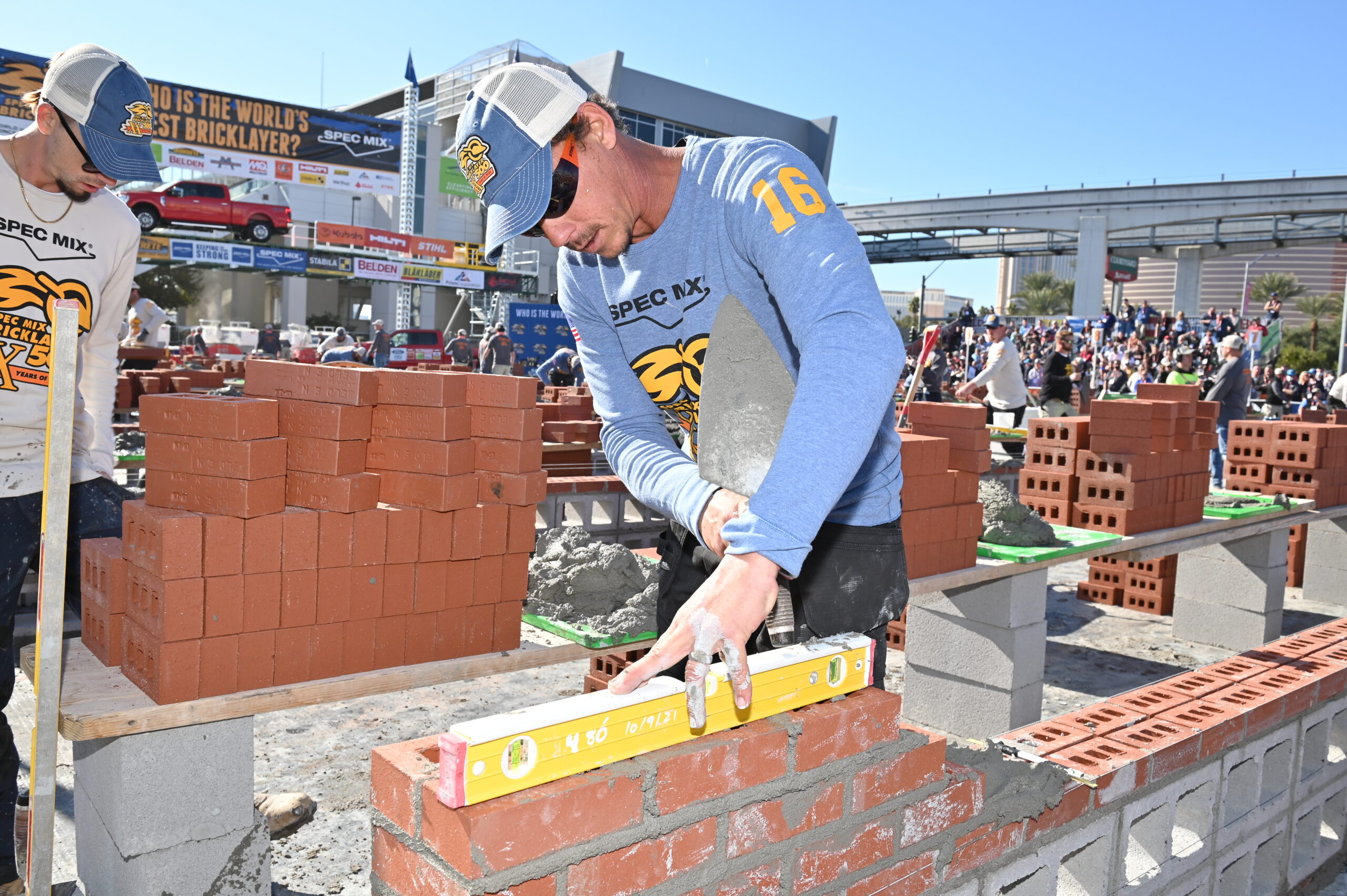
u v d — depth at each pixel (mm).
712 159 1645
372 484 2357
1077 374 15656
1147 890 2361
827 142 52781
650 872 1397
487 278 35719
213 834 2217
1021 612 3977
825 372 1298
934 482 3619
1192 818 2578
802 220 1453
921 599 4246
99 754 2225
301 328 35656
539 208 1411
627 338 1834
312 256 31281
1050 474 4891
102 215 2492
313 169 32562
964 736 4121
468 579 2572
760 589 1229
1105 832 2213
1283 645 3297
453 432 2455
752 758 1508
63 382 1705
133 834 2104
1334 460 6215
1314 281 161000
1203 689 2783
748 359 1643
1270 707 2682
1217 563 5684
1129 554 4508
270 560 2191
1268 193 40281
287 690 2217
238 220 28609
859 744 1673
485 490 2625
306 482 2324
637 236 1681
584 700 1362
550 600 3049
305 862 2893
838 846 1647
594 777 1339
